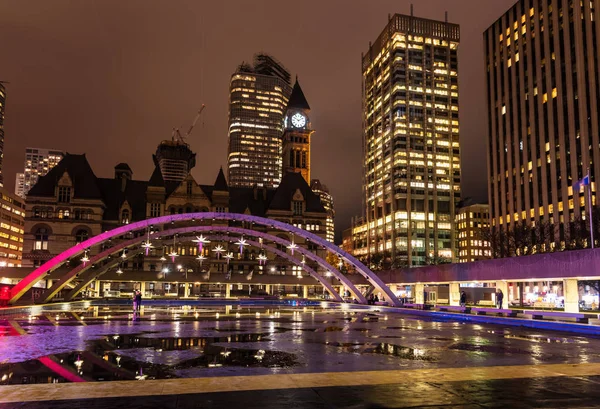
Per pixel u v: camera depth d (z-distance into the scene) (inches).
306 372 533.0
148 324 1202.0
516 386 430.3
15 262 7313.0
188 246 4911.4
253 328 1109.1
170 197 5073.8
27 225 4584.2
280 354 675.4
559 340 884.0
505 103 6136.8
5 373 517.7
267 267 5182.1
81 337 883.4
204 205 5132.9
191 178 5162.4
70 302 2546.8
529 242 4581.7
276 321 1363.2
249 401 374.3
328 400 378.6
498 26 6402.6
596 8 4840.1
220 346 761.6
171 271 3833.7
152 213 4992.6
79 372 525.3
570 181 4921.3
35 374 512.4
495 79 6392.7
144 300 2861.7
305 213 5521.7
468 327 1198.3
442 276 2421.3
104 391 409.1
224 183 5295.3
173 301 2770.7
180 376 507.8
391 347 764.6
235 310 2014.0
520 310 1813.5
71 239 4658.0
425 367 569.6
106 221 4923.7
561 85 5167.3
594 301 3609.7
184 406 358.6
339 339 882.1
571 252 1585.9
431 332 1044.5
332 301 3216.0
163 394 397.7
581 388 422.9
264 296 4266.7
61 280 2390.5
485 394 399.5
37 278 2007.9
